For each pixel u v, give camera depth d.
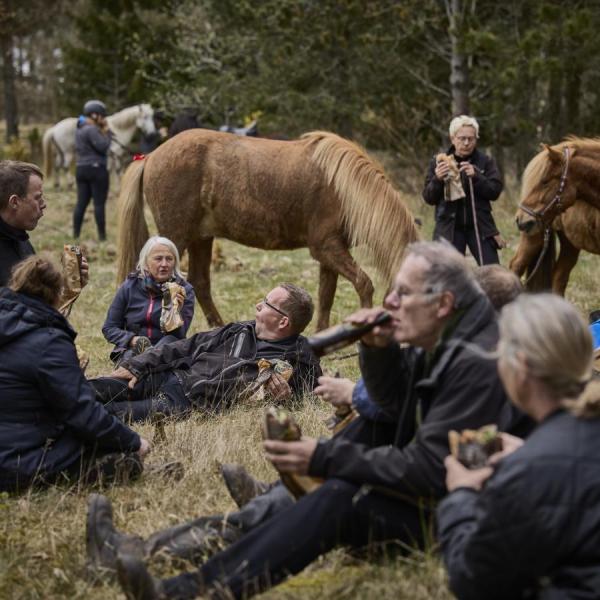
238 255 13.04
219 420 5.25
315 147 7.69
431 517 3.04
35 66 42.19
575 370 2.39
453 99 15.80
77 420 4.09
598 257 11.87
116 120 21.61
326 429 5.06
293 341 5.65
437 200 7.70
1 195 5.25
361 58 18.55
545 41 14.73
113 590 3.23
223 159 7.96
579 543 2.31
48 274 4.18
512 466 2.39
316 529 2.98
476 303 3.01
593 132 17.31
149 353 5.46
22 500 4.01
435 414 2.97
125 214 8.28
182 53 23.77
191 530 3.40
